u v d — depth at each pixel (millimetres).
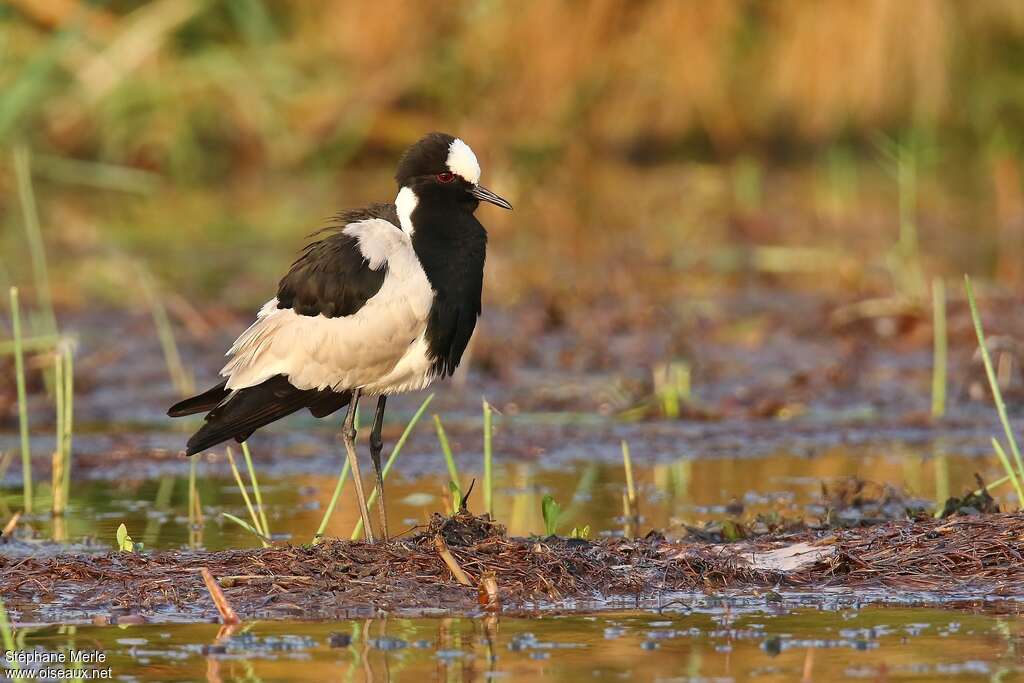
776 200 24422
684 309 18234
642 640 7664
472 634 7793
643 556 9055
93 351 16594
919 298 17719
